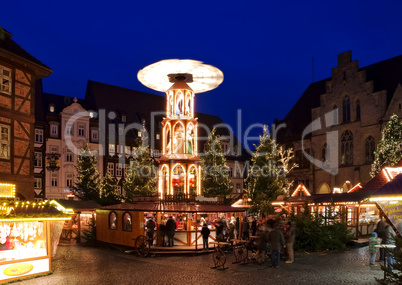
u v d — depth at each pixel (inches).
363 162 1914.4
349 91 2009.1
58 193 2053.4
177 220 1080.8
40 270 659.4
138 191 1811.0
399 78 1914.4
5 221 613.6
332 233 908.6
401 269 385.4
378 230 732.7
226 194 1852.9
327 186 2079.2
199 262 773.9
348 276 598.5
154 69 1176.2
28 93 1050.1
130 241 981.8
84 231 1232.8
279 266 693.9
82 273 676.7
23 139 1019.9
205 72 1200.2
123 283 588.4
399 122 1480.1
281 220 866.1
